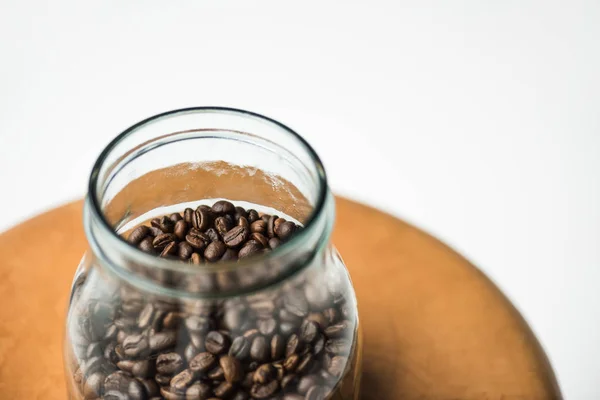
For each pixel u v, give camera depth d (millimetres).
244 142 432
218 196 456
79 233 565
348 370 411
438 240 576
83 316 404
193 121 428
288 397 385
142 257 360
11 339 506
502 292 546
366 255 560
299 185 420
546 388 497
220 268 357
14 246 554
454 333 519
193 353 379
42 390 484
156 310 378
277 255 362
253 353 379
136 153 420
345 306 415
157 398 382
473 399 489
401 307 531
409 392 490
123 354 385
